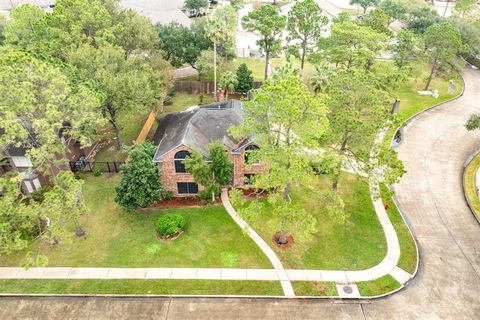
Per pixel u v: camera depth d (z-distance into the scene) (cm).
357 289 2708
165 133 3900
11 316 2517
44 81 3061
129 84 3809
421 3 11281
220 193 3625
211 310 2558
